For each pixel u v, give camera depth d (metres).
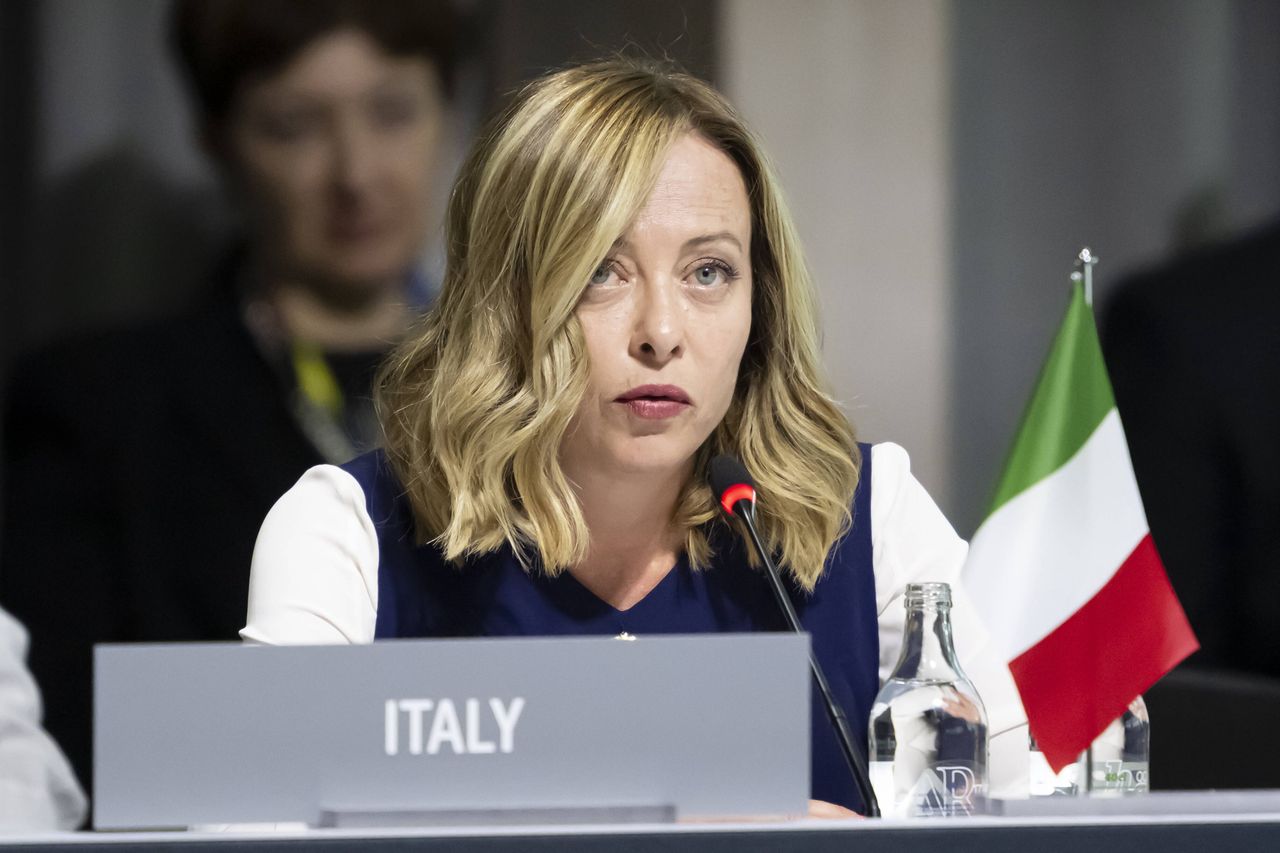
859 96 13.04
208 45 12.21
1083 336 6.96
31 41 12.21
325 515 6.82
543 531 6.46
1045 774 6.64
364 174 12.31
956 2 13.09
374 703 4.55
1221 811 4.53
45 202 12.24
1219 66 13.26
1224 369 12.58
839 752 6.73
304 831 4.18
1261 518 12.30
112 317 12.26
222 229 12.34
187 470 12.16
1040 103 13.18
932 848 4.21
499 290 6.55
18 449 12.13
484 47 12.54
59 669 11.98
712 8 12.81
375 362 12.38
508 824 4.51
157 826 4.56
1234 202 13.20
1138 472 12.58
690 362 6.25
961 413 13.08
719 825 4.20
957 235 13.11
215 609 12.11
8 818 7.69
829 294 13.00
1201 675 8.81
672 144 6.34
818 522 6.90
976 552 6.86
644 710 4.55
